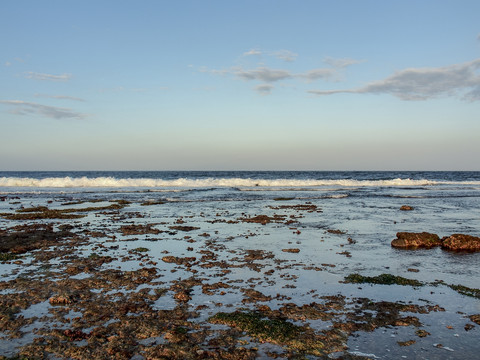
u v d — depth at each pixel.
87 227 20.19
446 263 13.37
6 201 33.22
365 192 46.38
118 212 26.50
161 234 18.34
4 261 13.05
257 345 7.25
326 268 12.53
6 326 7.98
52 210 26.83
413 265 13.05
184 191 46.03
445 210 28.42
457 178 97.38
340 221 22.77
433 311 8.95
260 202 34.12
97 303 9.23
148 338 7.51
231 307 9.05
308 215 25.38
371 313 8.79
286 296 9.84
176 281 11.01
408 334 7.75
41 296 9.67
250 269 12.31
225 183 57.09
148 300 9.48
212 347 7.14
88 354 6.88
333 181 60.84
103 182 52.59
